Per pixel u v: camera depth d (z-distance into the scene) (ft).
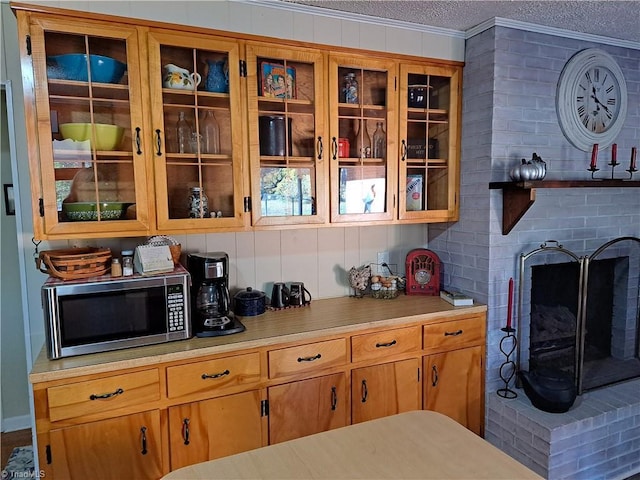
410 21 7.70
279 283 8.08
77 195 5.98
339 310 7.82
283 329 6.76
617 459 7.79
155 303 6.06
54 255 5.87
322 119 7.34
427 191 8.52
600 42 8.62
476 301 8.32
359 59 7.51
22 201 6.63
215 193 6.84
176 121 6.53
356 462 3.66
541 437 7.23
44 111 5.65
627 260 9.46
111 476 5.68
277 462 3.68
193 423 6.07
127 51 6.02
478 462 3.65
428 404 7.75
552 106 8.31
